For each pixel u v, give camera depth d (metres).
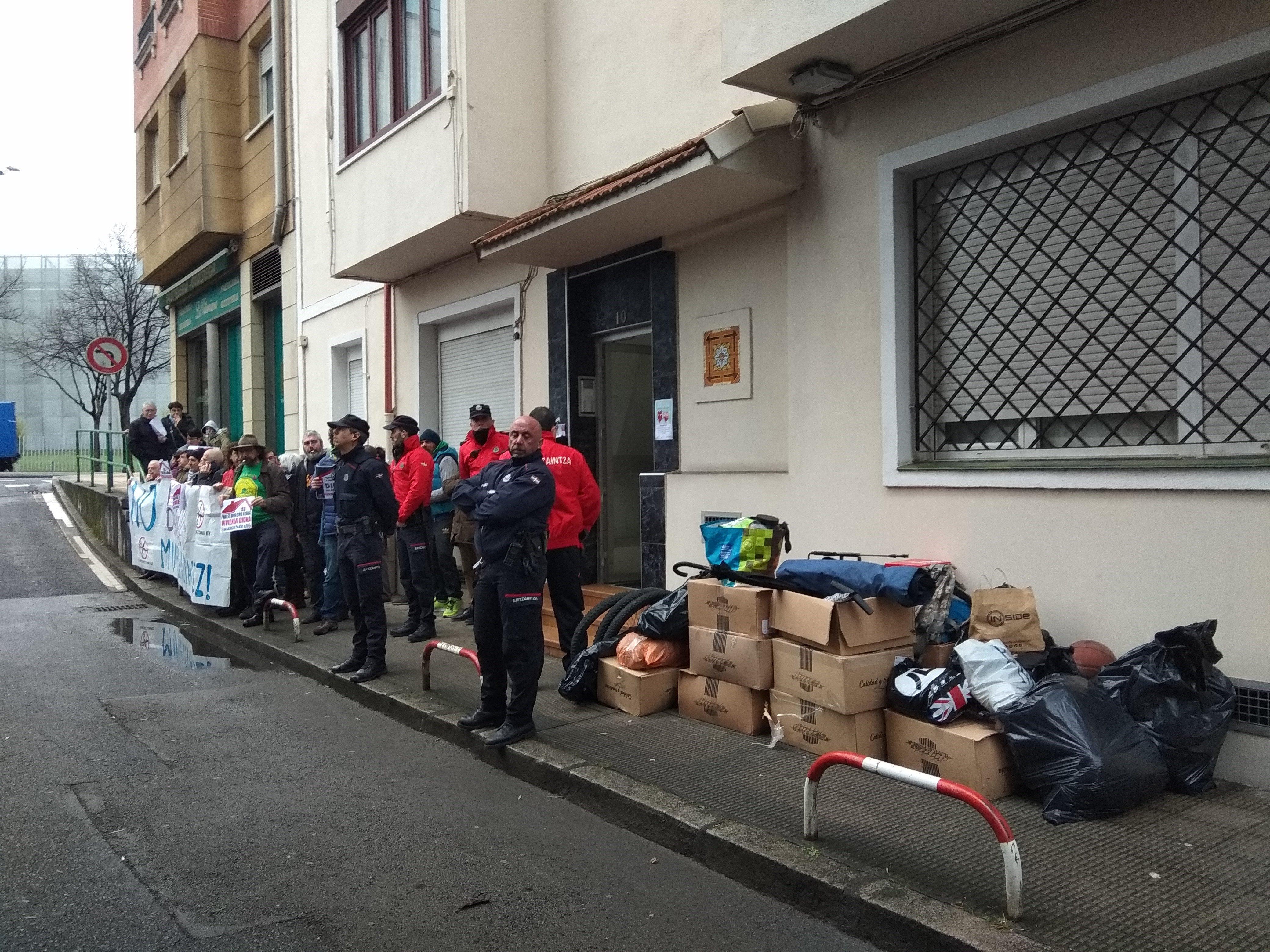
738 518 6.60
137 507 13.04
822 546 6.36
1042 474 5.11
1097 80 4.89
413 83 9.58
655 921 3.56
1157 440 4.91
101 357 15.06
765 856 3.79
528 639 5.37
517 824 4.53
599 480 8.98
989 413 5.65
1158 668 4.30
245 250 15.43
